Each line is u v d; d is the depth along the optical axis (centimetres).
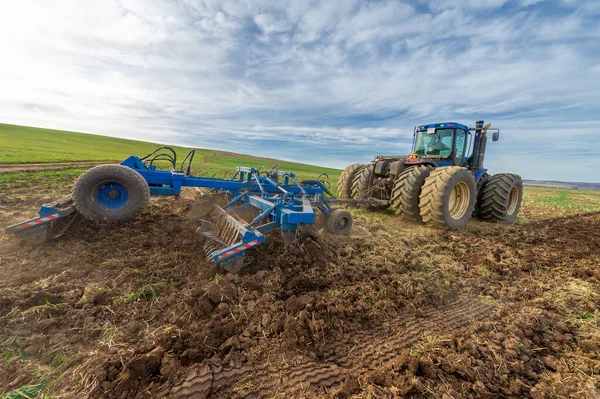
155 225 439
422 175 593
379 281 321
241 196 471
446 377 191
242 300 257
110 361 180
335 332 229
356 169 811
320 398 170
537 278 372
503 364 207
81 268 296
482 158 772
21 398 155
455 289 330
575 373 202
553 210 1099
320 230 468
